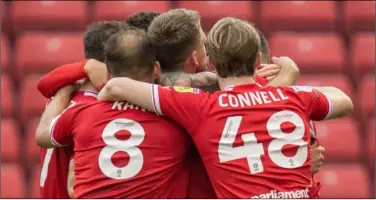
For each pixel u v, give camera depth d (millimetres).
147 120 12875
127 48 13023
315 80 30922
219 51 12844
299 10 33812
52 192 14375
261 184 12320
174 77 13406
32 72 31922
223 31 12891
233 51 12805
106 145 12805
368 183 28797
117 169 12695
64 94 14062
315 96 13180
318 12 33875
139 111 12945
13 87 31844
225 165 12461
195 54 13477
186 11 13570
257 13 34312
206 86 13445
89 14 34156
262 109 12703
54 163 14328
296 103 12930
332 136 29438
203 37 13672
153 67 13273
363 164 29922
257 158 12438
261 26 33812
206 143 12602
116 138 12812
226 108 12664
